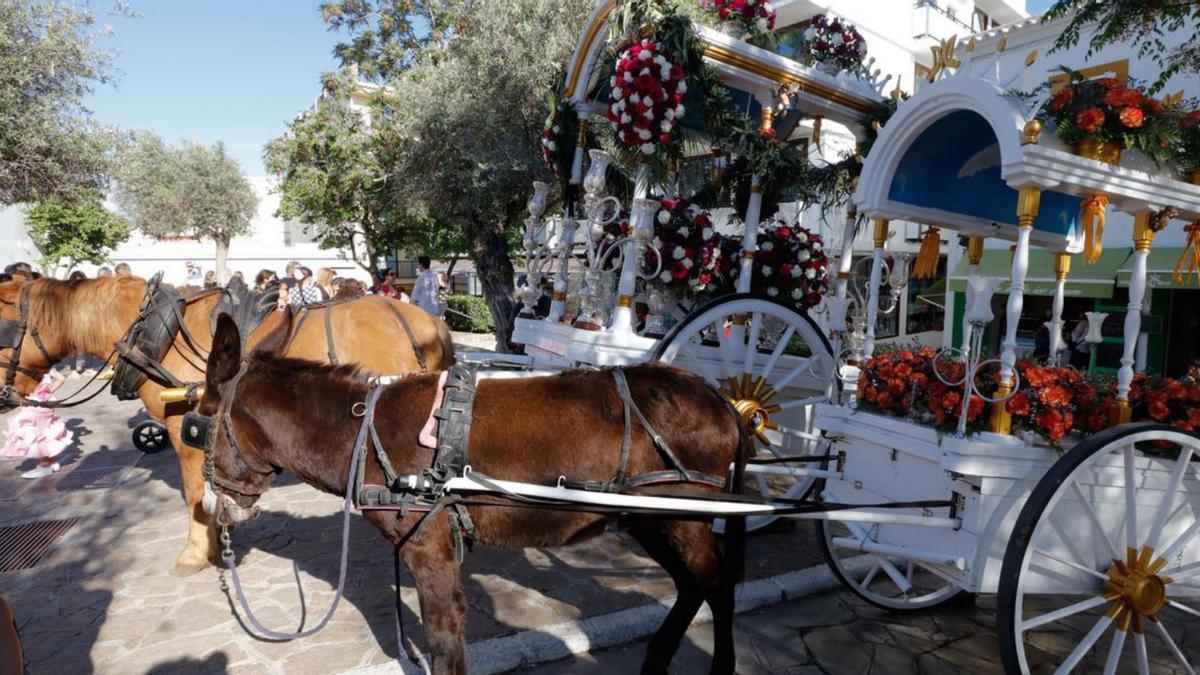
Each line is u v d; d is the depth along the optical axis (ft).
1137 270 11.12
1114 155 10.43
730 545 10.43
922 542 11.47
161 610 13.37
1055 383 10.93
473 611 13.46
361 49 63.00
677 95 14.79
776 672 11.82
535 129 36.19
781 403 17.15
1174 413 11.11
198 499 14.66
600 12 16.80
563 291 19.06
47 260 67.87
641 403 9.82
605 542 17.07
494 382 9.88
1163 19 20.49
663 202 17.19
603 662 12.10
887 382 12.38
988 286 10.59
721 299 15.88
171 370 14.67
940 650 12.58
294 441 9.70
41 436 21.17
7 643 5.34
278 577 14.85
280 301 16.46
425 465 9.04
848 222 18.10
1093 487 10.55
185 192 66.33
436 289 41.55
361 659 11.78
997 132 10.38
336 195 51.42
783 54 19.07
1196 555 11.07
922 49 52.24
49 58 30.73
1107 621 10.48
